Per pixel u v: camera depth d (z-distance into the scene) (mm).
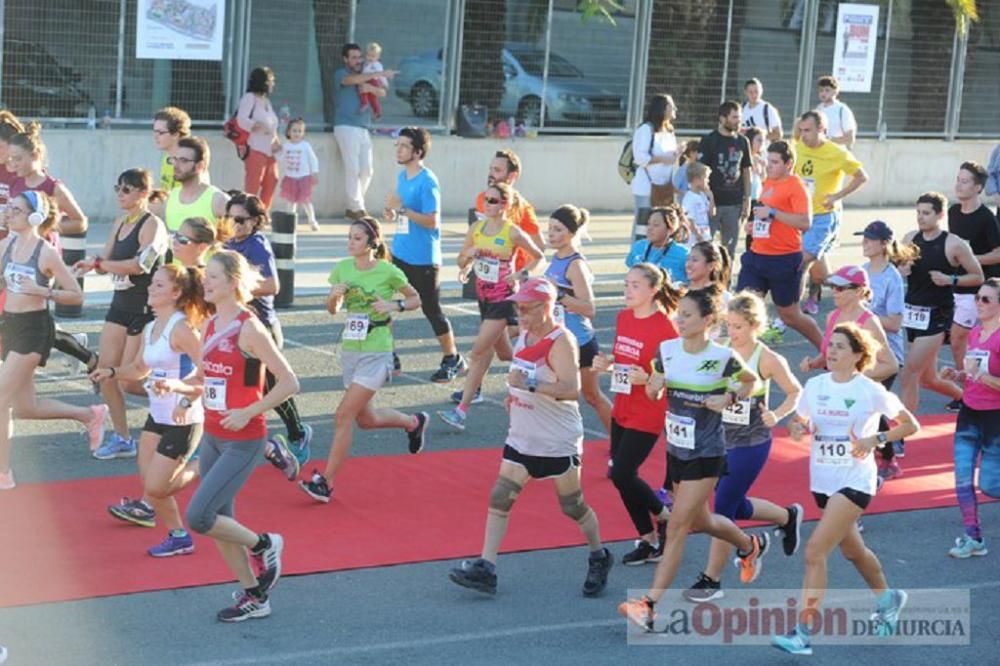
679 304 9398
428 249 15414
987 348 11422
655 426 10430
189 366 10086
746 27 30422
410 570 10375
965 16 32125
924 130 33656
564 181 28578
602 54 28906
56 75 23328
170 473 9891
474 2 27328
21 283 11367
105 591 9547
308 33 25609
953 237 13789
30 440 12977
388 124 26938
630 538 11453
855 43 31547
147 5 23688
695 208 19250
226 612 9188
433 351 17562
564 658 8984
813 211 19734
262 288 11992
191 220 11156
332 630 9180
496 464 13203
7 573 9727
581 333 12609
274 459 11836
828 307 21828
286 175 24234
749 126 25734
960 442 11648
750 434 10055
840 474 9406
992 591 10719
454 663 8781
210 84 24781
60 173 23297
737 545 10062
